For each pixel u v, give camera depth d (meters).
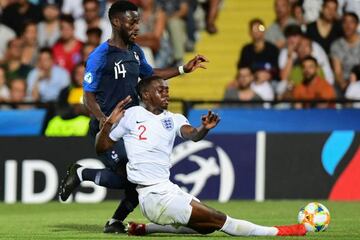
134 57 30.06
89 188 48.97
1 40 60.44
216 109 50.03
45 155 49.22
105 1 59.78
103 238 28.56
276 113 50.06
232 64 60.91
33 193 49.09
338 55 55.41
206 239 27.56
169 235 29.06
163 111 28.16
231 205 45.66
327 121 49.88
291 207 44.16
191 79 60.66
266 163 48.72
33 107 52.44
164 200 27.19
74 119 50.06
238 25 61.88
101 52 29.61
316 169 48.59
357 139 48.38
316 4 56.69
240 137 48.88
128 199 30.03
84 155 48.97
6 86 58.25
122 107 27.08
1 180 49.25
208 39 61.41
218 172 48.66
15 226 34.66
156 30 58.34
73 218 38.66
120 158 28.98
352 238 28.27
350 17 55.34
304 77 53.56
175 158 48.62
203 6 61.41
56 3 60.69
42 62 57.66
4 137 49.34
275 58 54.97
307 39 55.25
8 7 60.81
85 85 29.52
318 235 28.80
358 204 45.66
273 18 62.00
